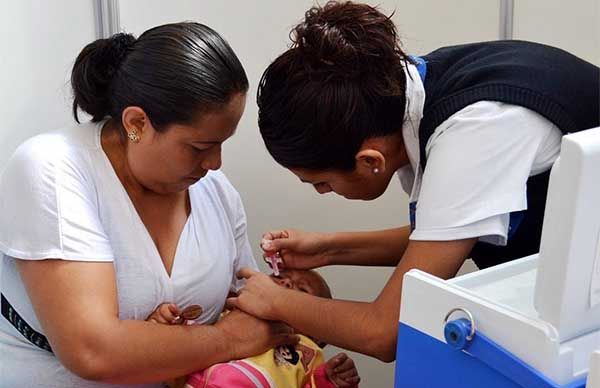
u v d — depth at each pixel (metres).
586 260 0.75
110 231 1.18
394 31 1.07
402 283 0.96
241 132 1.79
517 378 0.78
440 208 1.00
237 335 1.21
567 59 1.11
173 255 1.25
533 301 0.84
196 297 1.27
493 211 0.98
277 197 1.84
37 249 1.10
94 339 1.08
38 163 1.14
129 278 1.20
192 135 1.11
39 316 1.12
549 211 0.74
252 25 1.73
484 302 0.81
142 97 1.11
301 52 1.04
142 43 1.14
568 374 0.76
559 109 1.01
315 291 1.43
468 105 1.01
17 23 1.52
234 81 1.11
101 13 1.60
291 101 1.04
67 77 1.60
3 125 1.54
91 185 1.17
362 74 1.03
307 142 1.06
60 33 1.57
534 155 1.00
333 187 1.15
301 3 1.73
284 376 1.24
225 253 1.33
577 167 0.71
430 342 0.87
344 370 1.37
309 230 1.88
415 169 1.11
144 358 1.11
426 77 1.09
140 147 1.15
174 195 1.27
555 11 1.74
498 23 1.77
